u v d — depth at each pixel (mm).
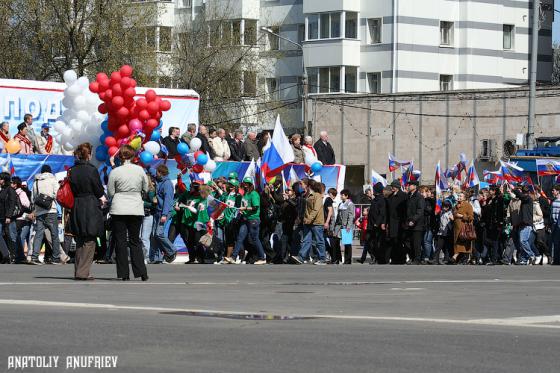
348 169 72750
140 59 55281
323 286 20156
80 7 54312
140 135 29609
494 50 85438
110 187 20094
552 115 65188
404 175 39875
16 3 54000
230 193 30547
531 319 14031
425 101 69938
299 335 11797
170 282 20250
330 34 82750
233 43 70562
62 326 12289
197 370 9344
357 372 9375
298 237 31016
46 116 33531
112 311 14219
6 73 54188
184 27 71312
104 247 28406
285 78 85000
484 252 34156
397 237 32406
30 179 30328
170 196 28578
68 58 54656
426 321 13602
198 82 69375
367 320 13625
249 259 30781
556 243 33469
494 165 67438
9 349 10383
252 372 9273
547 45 89125
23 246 28438
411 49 82375
